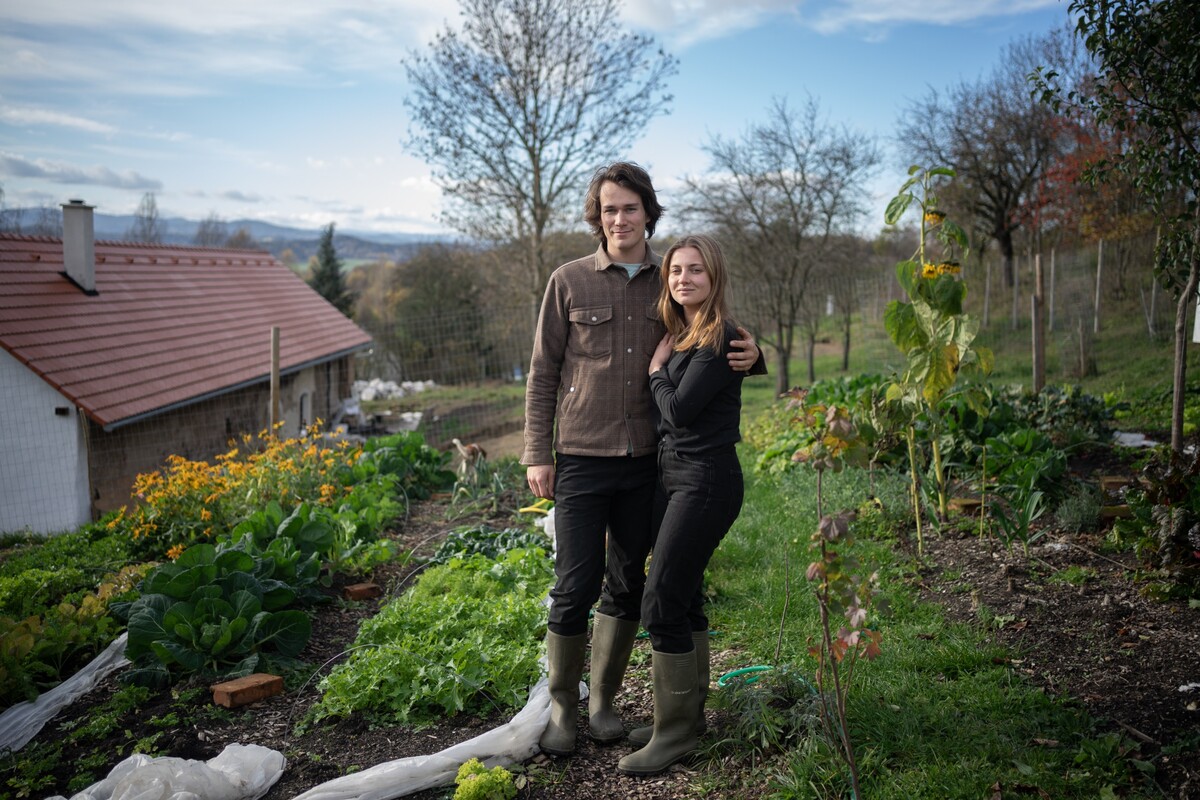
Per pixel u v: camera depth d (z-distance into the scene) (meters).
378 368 31.23
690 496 2.81
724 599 4.57
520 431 18.48
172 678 3.75
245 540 4.59
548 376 3.17
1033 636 3.65
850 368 22.34
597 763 3.02
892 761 2.79
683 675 2.90
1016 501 4.82
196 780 2.71
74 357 12.34
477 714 3.37
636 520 3.07
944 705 3.09
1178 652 3.31
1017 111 21.89
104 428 11.38
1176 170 5.22
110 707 3.51
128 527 6.16
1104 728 2.87
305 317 22.59
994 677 3.29
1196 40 4.94
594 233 3.17
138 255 19.25
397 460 8.07
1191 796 2.44
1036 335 9.38
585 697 3.48
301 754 3.10
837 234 18.62
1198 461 4.05
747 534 5.64
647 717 3.34
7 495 11.55
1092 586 4.09
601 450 3.01
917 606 4.15
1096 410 7.68
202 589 3.93
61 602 4.88
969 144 22.45
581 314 3.06
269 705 3.55
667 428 2.91
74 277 15.08
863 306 18.67
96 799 2.70
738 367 2.80
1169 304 14.76
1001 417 6.77
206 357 15.35
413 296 31.33
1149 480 4.16
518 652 3.65
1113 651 3.40
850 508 5.77
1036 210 20.61
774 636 3.99
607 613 3.16
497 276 21.22
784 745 2.97
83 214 15.03
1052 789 2.54
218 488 6.23
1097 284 14.93
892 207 4.93
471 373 21.83
